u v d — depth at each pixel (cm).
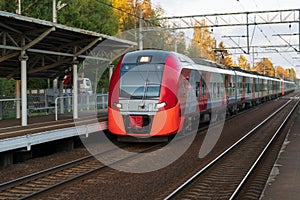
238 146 1576
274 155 1389
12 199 843
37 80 3619
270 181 955
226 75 2655
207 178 1033
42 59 1788
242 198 852
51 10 3212
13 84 3472
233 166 1191
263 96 4844
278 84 6800
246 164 1221
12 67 1786
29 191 904
